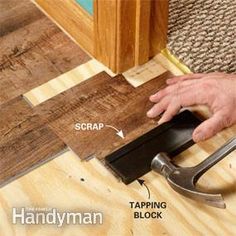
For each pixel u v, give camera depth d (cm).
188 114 86
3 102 90
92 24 91
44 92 91
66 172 81
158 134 84
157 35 93
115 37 88
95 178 81
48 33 100
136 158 81
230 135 85
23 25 101
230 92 83
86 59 96
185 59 95
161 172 79
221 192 79
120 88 91
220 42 97
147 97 90
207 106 87
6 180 80
